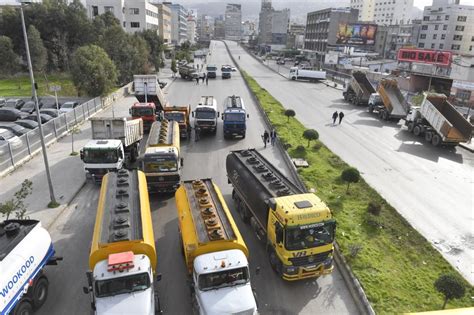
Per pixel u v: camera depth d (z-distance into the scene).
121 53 55.66
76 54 41.00
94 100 36.91
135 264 10.29
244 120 28.98
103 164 19.70
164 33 116.62
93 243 11.13
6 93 47.12
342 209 18.00
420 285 12.81
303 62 110.94
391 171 24.12
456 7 98.25
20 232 11.14
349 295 12.52
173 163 18.36
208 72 67.19
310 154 26.09
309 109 43.25
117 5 84.88
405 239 15.72
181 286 12.62
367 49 96.50
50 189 17.33
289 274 12.34
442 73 56.81
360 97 45.81
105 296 9.99
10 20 62.72
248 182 16.03
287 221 11.91
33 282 11.08
